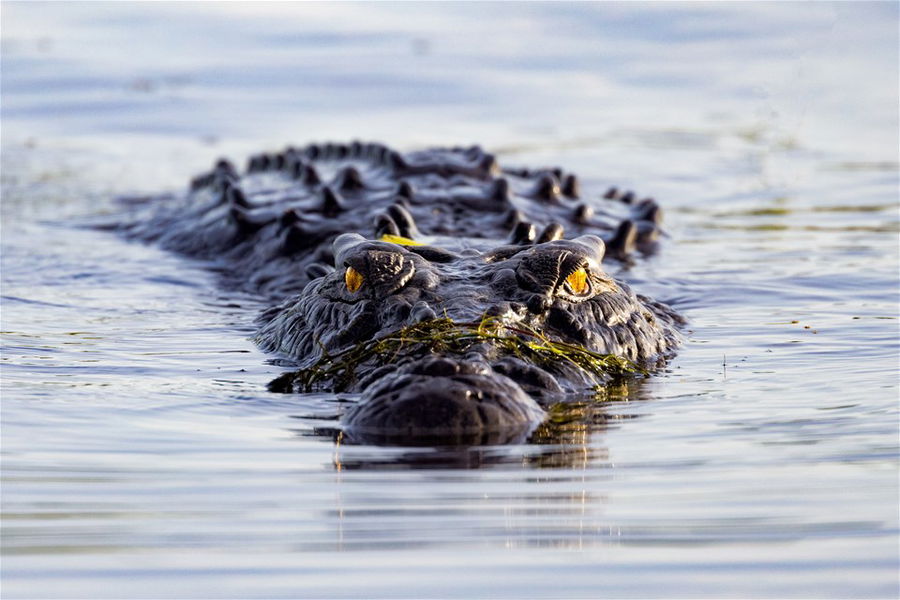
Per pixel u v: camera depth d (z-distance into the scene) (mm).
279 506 14898
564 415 18656
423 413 17438
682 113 65625
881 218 41781
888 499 14953
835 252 36125
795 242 38000
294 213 34781
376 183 38125
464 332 19672
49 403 19844
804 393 20359
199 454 17000
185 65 78688
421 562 13383
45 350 24328
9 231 42156
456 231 32375
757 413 19047
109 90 72812
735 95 69000
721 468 16234
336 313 22156
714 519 14469
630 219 38062
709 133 60750
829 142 57594
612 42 83062
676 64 76500
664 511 14688
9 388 20828
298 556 13531
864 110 63594
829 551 13578
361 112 66688
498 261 22766
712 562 13375
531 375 19328
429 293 21281
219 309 29797
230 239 37469
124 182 53031
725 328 26625
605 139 59656
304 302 24125
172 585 12891
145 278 34094
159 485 15688
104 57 80125
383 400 17812
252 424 18516
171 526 14312
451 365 18047
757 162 53906
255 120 65750
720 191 48531
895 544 13703
